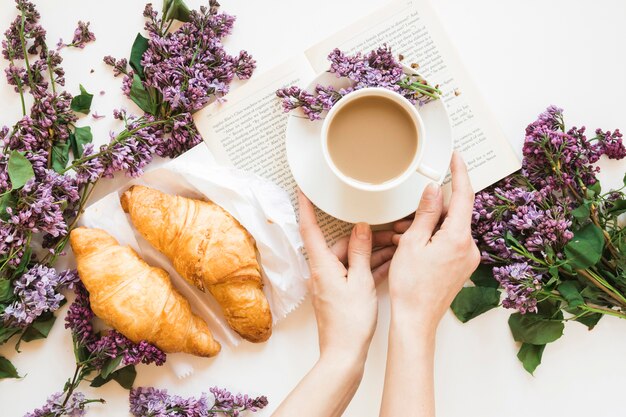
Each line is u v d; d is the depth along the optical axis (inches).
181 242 22.1
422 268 19.9
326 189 22.2
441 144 21.7
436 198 20.6
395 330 19.4
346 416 23.8
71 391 22.8
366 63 21.5
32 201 21.2
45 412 22.6
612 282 23.0
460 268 20.3
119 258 22.3
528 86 23.8
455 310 23.5
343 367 19.6
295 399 19.3
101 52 23.7
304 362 23.8
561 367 24.0
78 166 22.1
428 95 21.4
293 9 23.8
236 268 22.3
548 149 22.5
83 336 22.7
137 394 23.3
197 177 22.8
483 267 23.5
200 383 23.8
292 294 23.4
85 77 23.7
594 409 23.9
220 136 23.5
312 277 21.3
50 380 23.7
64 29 23.7
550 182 22.6
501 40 23.8
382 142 21.1
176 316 22.5
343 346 20.0
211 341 23.2
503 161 23.3
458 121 23.4
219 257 22.2
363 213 22.2
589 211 22.3
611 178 23.8
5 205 21.3
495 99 23.8
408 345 19.1
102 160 22.4
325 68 23.4
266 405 23.7
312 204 23.4
